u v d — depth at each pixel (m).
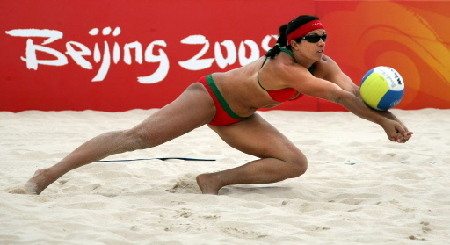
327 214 14.30
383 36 35.66
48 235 12.23
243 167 16.50
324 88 14.45
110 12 34.38
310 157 23.48
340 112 35.44
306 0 35.41
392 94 13.90
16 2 33.75
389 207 15.02
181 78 34.88
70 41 34.12
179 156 23.52
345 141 27.02
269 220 13.70
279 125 31.53
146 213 14.05
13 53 33.78
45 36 33.97
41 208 14.04
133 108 34.66
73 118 32.34
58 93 34.12
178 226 13.09
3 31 33.69
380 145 25.95
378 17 35.62
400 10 35.62
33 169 20.11
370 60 35.72
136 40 34.56
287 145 16.44
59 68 34.09
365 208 14.81
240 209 14.54
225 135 16.59
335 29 35.56
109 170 19.56
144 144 15.58
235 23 35.16
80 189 17.14
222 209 14.45
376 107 14.13
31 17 33.88
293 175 16.52
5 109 33.78
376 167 21.19
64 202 14.73
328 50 35.56
